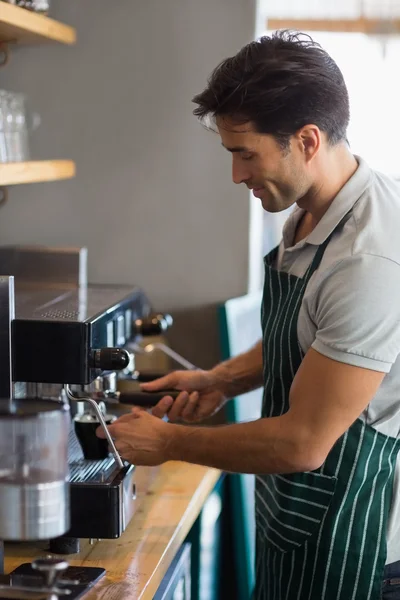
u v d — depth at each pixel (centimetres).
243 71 150
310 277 165
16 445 117
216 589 261
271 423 156
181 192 275
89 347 163
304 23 281
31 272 238
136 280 281
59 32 241
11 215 283
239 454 157
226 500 269
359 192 162
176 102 271
